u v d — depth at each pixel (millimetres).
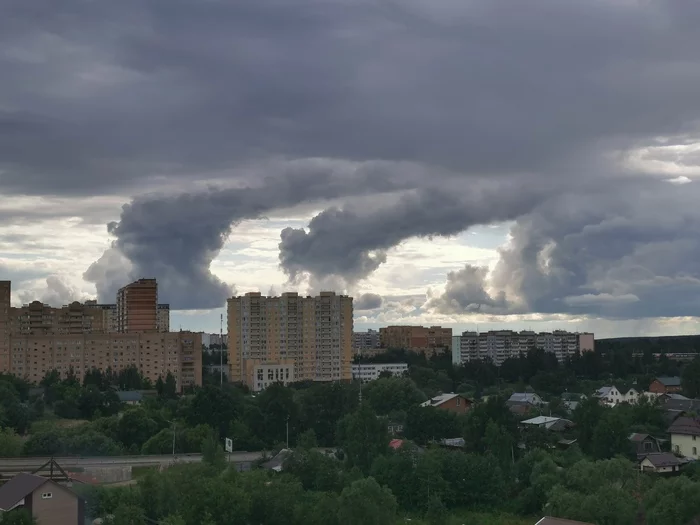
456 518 133000
